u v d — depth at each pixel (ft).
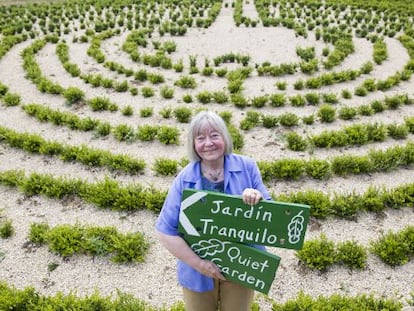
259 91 45.78
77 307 20.48
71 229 25.54
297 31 63.67
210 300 15.24
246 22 69.05
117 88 45.57
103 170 32.60
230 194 13.60
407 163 32.09
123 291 22.48
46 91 45.65
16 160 34.19
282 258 23.97
